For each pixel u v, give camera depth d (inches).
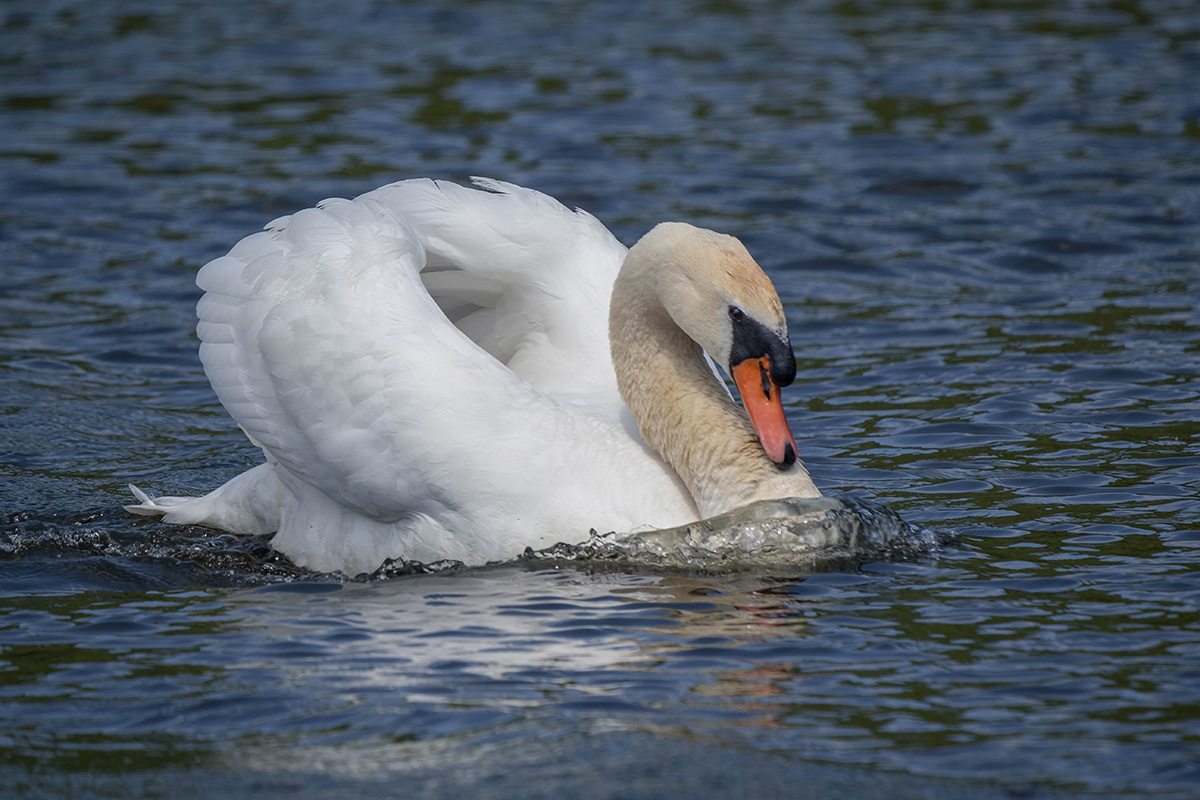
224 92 1187.9
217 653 377.4
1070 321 705.0
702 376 468.1
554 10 1502.2
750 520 445.7
